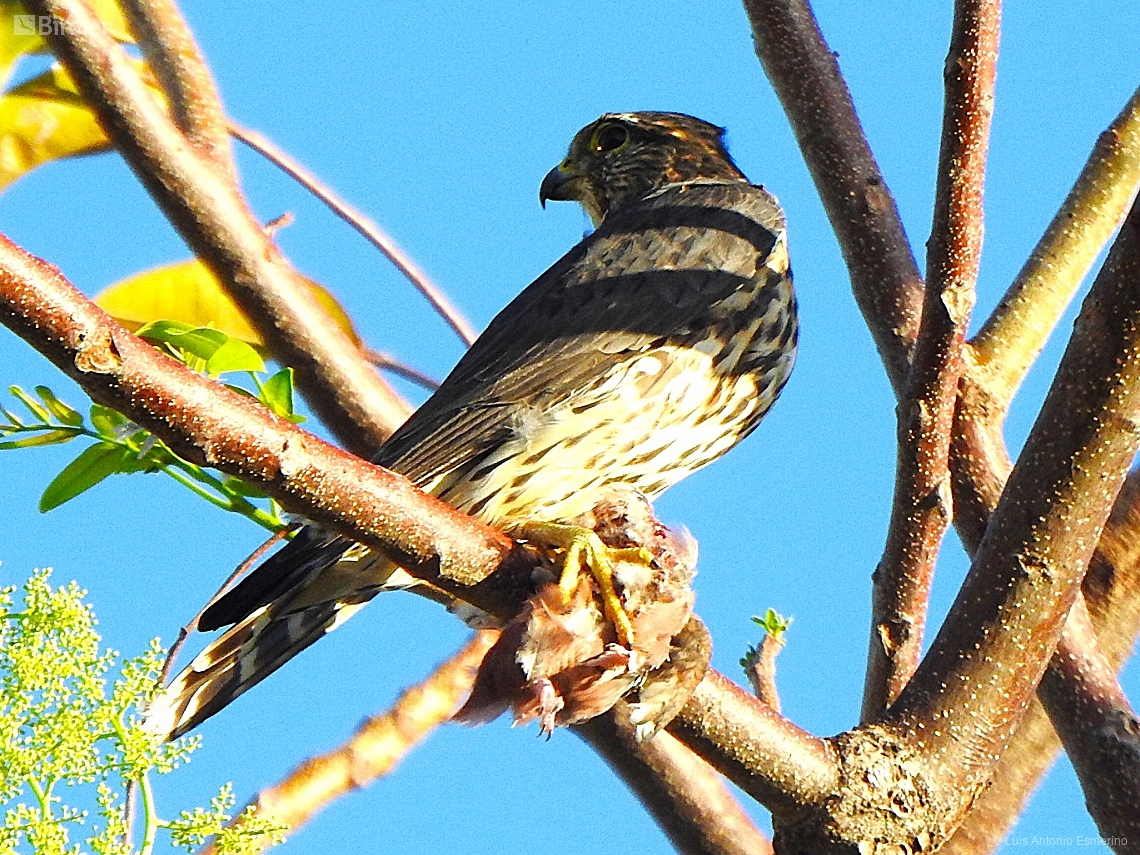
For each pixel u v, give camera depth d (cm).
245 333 1096
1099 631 1002
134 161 1051
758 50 1084
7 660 630
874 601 934
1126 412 789
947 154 822
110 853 627
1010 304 1040
